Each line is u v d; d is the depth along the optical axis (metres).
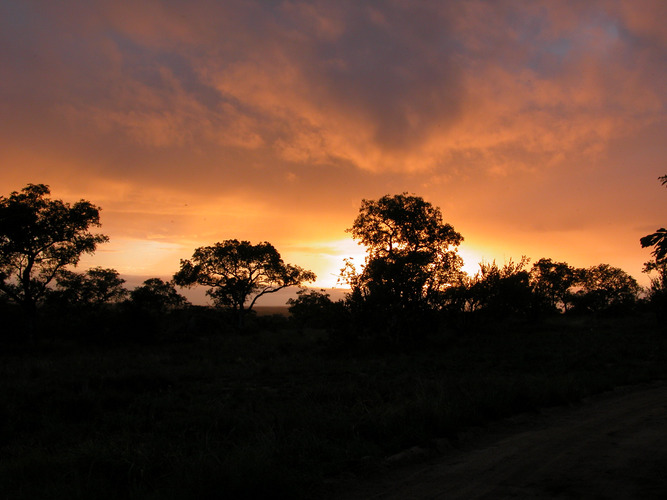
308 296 44.62
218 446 6.46
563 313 58.03
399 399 9.84
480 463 6.05
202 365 19.33
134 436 7.41
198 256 50.28
